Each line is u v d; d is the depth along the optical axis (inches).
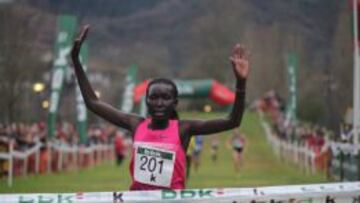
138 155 486.0
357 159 1330.0
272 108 6328.7
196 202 497.0
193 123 486.0
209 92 4874.5
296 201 541.3
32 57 3390.7
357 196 556.7
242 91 469.4
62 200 484.7
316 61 5743.1
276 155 3981.3
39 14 3742.6
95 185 1663.4
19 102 3282.5
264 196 528.1
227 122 478.9
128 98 4414.4
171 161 480.1
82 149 2795.3
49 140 2310.5
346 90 3088.1
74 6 4707.2
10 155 1610.5
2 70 3016.7
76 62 511.2
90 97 510.9
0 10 3021.7
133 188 491.2
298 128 3617.1
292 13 6250.0
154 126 488.4
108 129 4409.5
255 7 7701.8
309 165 2426.2
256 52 7052.2
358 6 1309.1
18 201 483.8
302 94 5718.5
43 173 2155.5
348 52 3307.1
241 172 2556.6
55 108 2490.2
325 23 4707.2
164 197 481.4
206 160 3981.3
